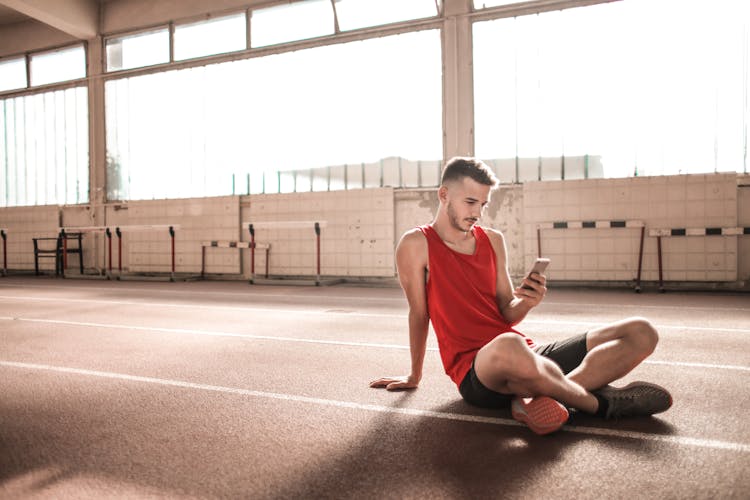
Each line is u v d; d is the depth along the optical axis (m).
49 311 4.27
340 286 6.68
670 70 6.02
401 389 1.92
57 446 1.40
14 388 1.99
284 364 2.37
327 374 2.18
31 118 9.53
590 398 1.48
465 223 1.54
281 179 7.93
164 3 8.34
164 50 8.55
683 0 5.94
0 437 1.47
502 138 6.71
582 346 1.58
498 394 1.50
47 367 2.34
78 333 3.23
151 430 1.52
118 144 8.84
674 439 1.38
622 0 6.16
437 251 1.61
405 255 1.68
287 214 7.45
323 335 3.10
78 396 1.88
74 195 9.24
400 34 7.12
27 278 8.39
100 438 1.46
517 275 6.50
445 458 1.28
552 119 6.52
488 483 1.13
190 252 8.06
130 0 8.59
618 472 1.18
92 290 6.21
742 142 5.77
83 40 8.95
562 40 6.42
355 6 7.32
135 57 8.77
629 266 5.95
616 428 1.47
